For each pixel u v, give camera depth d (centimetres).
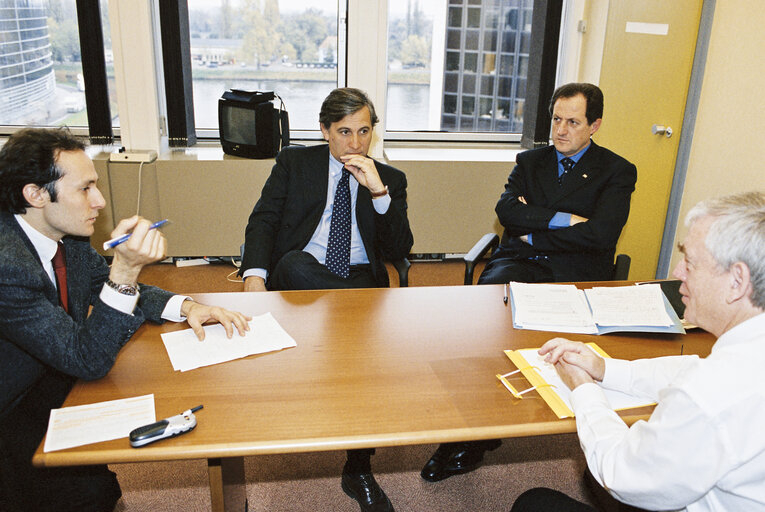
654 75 353
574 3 375
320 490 199
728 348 98
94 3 349
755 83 318
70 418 118
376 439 114
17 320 127
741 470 93
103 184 358
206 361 140
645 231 383
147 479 201
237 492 159
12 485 141
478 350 150
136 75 358
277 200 236
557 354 136
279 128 370
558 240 241
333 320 164
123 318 130
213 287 356
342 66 404
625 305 173
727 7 332
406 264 233
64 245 155
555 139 247
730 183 338
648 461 100
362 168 213
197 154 380
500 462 218
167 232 372
